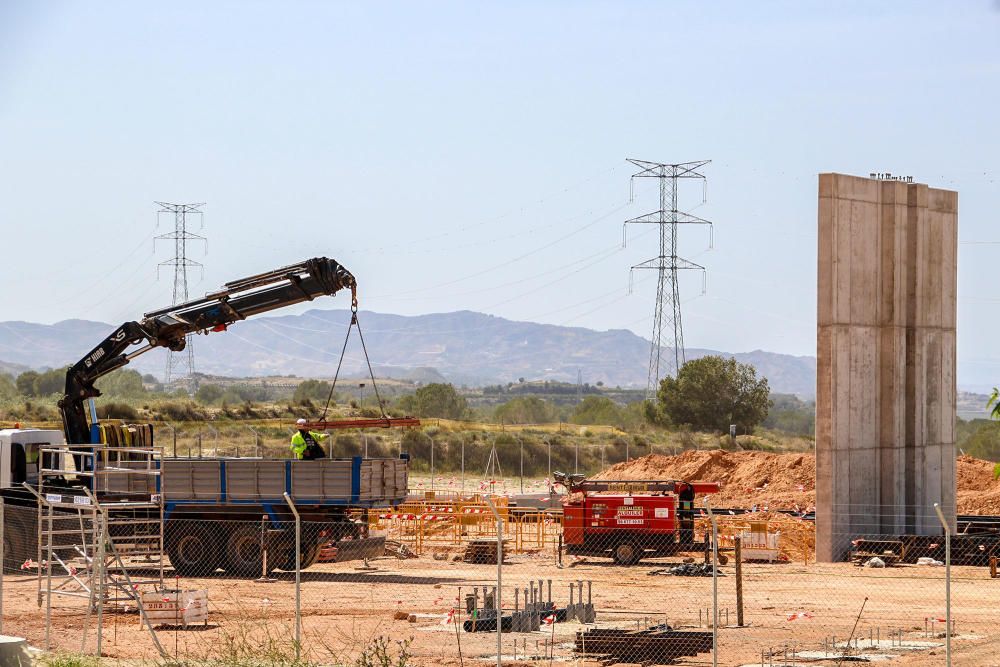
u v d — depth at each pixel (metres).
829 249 47.59
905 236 51.31
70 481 43.78
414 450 104.50
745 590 38.72
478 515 53.19
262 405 130.75
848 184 48.56
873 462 49.47
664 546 45.12
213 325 44.91
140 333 44.44
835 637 29.94
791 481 73.56
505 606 34.62
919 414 51.41
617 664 26.55
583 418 166.38
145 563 43.75
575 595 37.22
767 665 26.19
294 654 25.80
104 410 110.69
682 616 33.22
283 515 40.94
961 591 38.59
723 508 62.94
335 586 38.88
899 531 50.03
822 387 47.25
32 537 42.16
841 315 47.91
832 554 46.41
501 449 103.56
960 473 70.00
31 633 29.61
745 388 137.12
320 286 43.47
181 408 119.31
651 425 138.88
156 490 41.59
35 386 180.25
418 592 37.59
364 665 24.91
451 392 163.75
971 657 27.17
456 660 26.50
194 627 31.05
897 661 26.69
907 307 51.53
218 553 41.25
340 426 42.53
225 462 41.19
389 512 55.25
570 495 47.53
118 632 30.02
